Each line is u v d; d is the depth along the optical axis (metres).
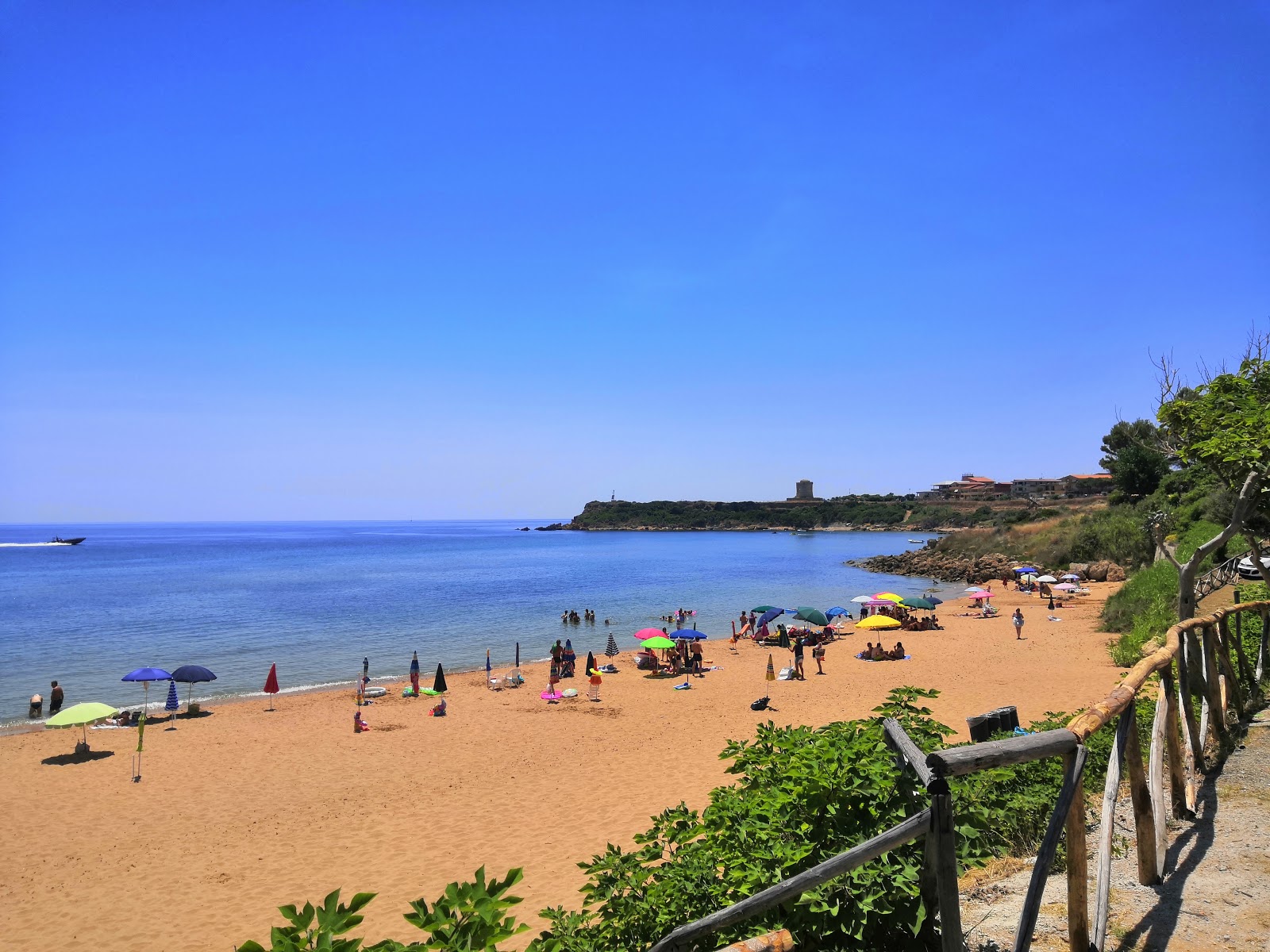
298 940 3.07
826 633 39.06
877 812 4.06
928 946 3.54
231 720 24.84
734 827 4.80
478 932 3.31
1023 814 6.16
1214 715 7.11
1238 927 4.01
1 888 13.34
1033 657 30.83
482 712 25.30
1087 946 3.73
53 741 22.48
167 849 14.79
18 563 128.88
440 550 160.75
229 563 122.75
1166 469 64.62
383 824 15.70
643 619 51.75
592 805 16.25
